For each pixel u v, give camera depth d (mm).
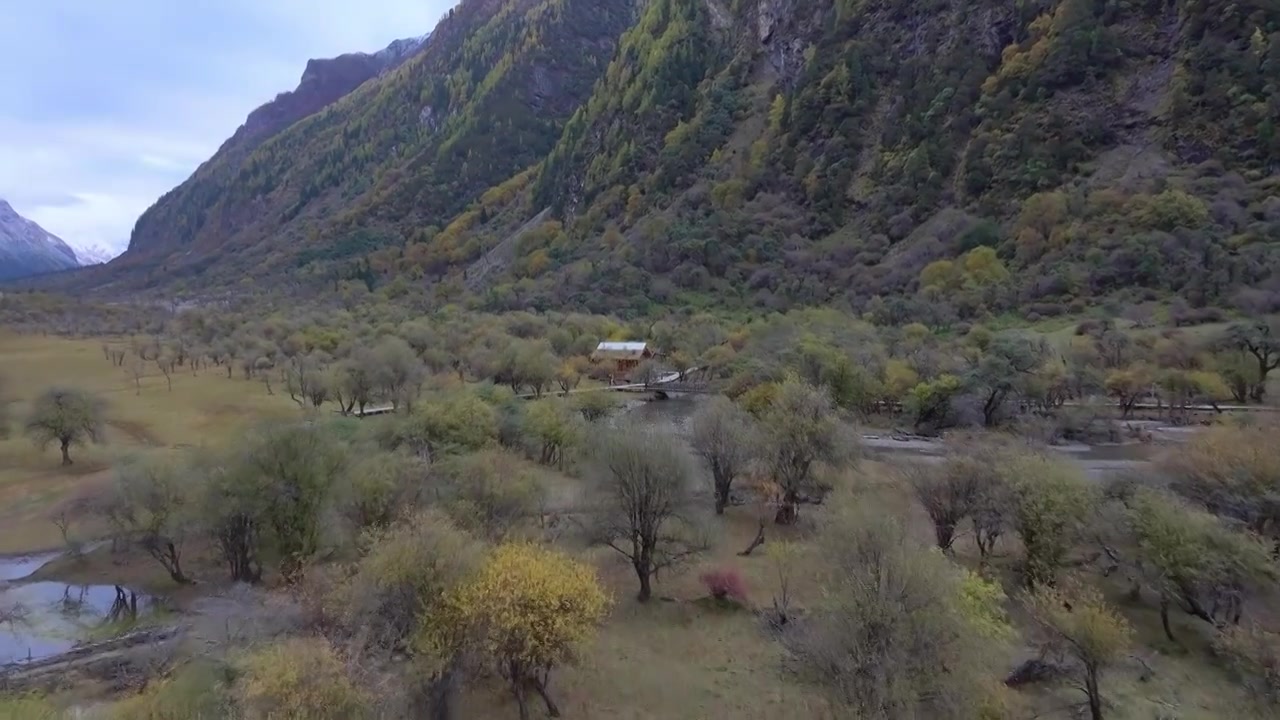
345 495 38375
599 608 26609
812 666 23844
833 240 168125
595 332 133875
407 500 37781
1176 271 106375
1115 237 119062
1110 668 27344
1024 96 158375
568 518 40625
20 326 152750
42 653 30984
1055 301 112375
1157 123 138000
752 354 94438
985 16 179125
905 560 23984
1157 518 31578
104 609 35875
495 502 37812
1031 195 140875
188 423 74875
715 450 45719
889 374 82125
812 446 45219
